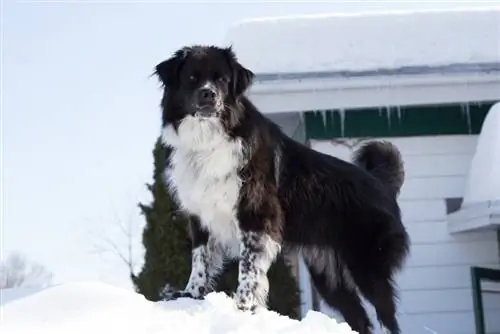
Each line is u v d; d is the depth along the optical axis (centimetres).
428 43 867
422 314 814
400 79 818
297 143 558
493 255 825
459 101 831
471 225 757
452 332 812
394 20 893
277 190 520
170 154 523
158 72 514
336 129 837
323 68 835
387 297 551
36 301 381
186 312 416
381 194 571
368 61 845
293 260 812
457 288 820
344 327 413
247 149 495
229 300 473
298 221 539
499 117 770
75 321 358
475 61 848
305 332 388
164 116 515
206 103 477
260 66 836
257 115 522
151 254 787
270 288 728
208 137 488
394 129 843
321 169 552
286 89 812
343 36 870
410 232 830
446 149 846
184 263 763
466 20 899
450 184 841
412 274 821
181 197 515
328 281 579
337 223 550
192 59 497
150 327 373
